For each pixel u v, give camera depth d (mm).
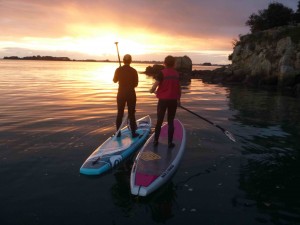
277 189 5059
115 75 7156
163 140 6906
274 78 24266
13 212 4242
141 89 21250
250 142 7559
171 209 4379
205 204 4523
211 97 17047
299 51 23531
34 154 6438
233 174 5609
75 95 16844
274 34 26578
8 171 5582
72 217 4141
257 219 4141
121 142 7043
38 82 26141
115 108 12156
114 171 5785
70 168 5785
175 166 5703
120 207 4434
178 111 11992
